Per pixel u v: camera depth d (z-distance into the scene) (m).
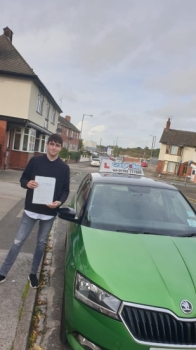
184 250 2.90
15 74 17.28
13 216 7.06
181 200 4.04
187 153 49.06
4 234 5.66
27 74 17.27
